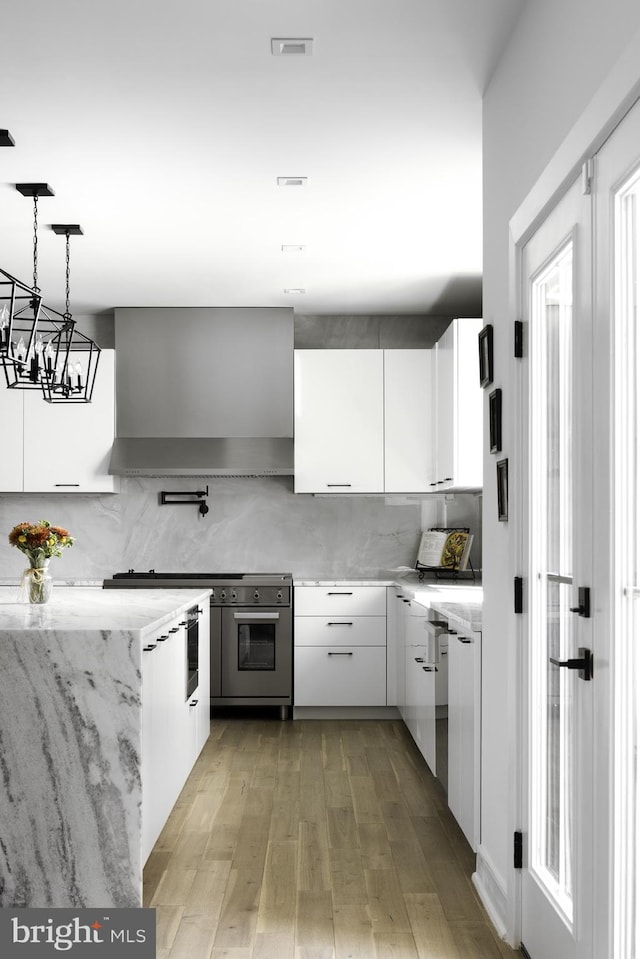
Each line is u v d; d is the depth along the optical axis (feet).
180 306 19.77
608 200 5.99
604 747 6.13
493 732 9.52
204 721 15.84
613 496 5.96
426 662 14.33
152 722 10.34
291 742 17.03
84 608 11.82
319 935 8.84
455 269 16.83
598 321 6.25
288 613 19.01
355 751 16.31
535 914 8.01
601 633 6.23
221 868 10.62
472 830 10.42
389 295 18.85
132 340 19.79
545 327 7.94
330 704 18.90
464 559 18.70
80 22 8.30
